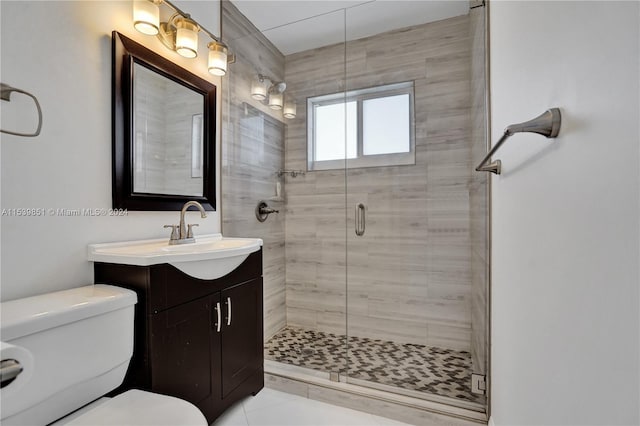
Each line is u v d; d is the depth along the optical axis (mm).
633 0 380
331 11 2096
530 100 801
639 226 369
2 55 966
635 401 378
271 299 2428
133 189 1391
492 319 1392
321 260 2484
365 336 2344
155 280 1093
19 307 874
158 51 1556
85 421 836
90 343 914
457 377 1771
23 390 753
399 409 1522
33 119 1041
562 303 598
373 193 2320
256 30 2271
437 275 2146
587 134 499
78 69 1186
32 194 1043
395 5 2002
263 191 2375
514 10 976
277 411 1573
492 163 1246
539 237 725
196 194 1790
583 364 515
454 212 2094
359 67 2332
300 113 2506
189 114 1746
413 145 2199
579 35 528
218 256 1349
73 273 1158
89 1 1229
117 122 1320
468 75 2041
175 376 1165
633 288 382
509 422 1023
